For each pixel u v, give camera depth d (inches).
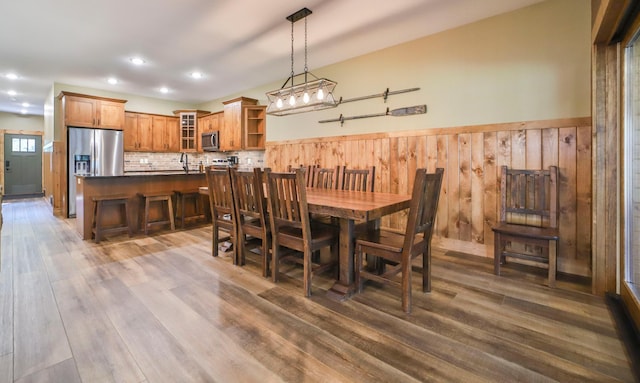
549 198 105.5
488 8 112.3
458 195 129.3
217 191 119.6
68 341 65.0
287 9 111.6
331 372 56.1
